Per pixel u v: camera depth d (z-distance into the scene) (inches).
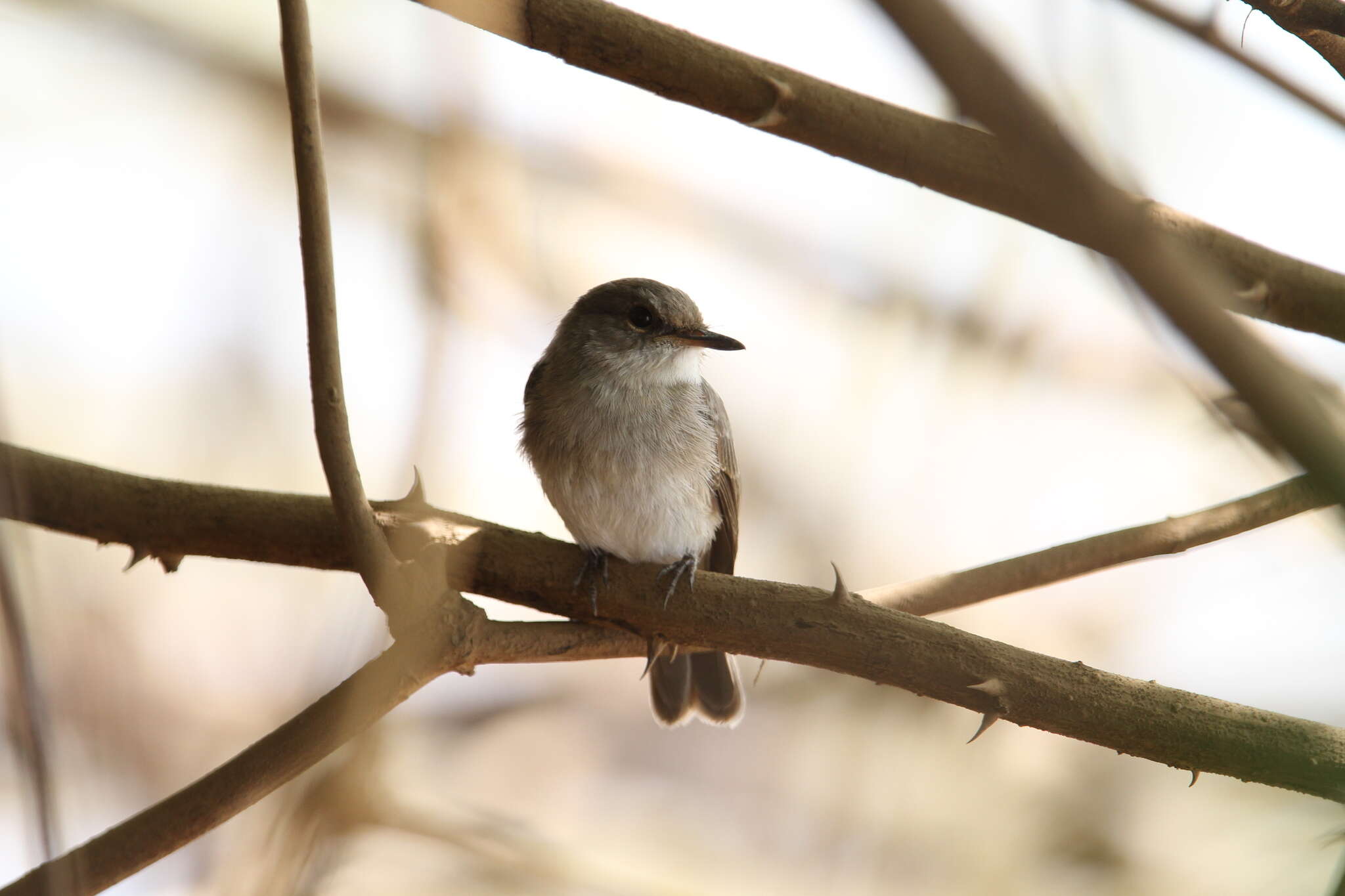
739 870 476.1
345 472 244.1
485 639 266.7
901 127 260.2
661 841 486.3
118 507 275.1
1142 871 477.1
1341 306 269.1
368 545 247.6
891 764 477.7
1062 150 136.8
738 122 265.3
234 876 309.1
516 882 403.2
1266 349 149.9
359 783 309.3
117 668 429.4
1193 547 305.1
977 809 477.4
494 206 458.3
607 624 299.3
